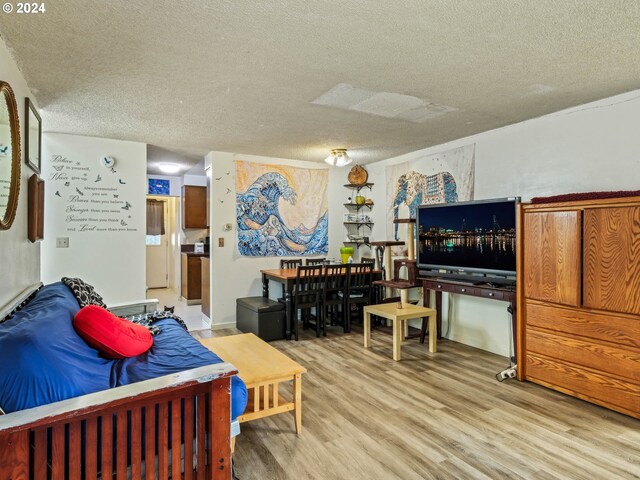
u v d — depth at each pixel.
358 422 2.55
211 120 3.70
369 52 2.30
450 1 1.78
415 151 5.11
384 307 4.26
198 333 4.94
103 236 4.44
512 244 3.51
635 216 2.51
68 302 2.16
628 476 1.98
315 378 3.33
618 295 2.60
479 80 2.74
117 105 3.24
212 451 1.56
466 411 2.70
